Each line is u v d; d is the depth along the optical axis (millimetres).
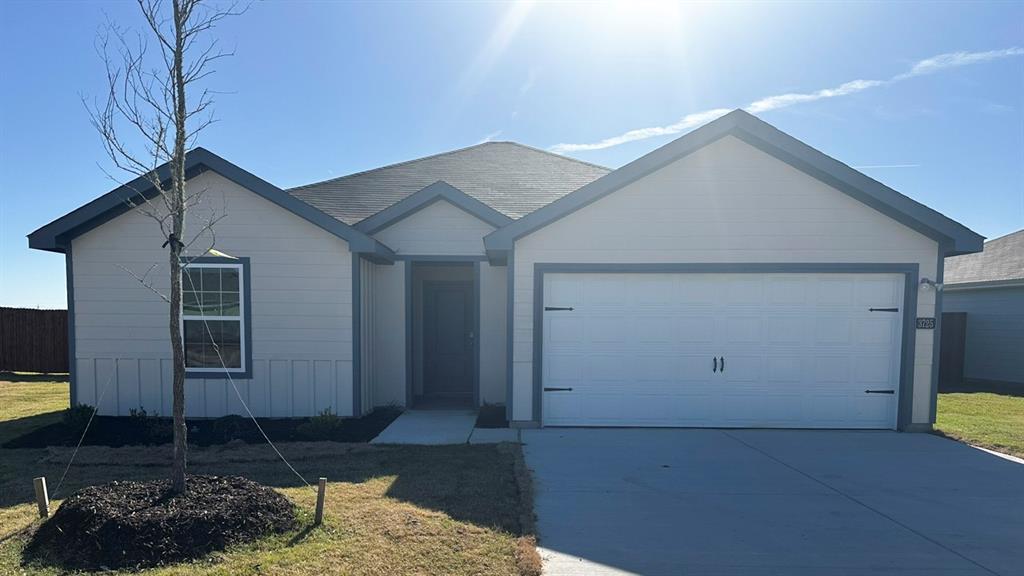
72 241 9195
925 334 8727
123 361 9227
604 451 7316
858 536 4734
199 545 4129
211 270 9219
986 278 16031
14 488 5730
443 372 12047
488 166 13266
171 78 4887
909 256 8672
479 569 4008
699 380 8836
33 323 17094
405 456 7008
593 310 8836
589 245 8750
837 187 8648
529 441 7852
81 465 6621
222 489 4871
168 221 9164
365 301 9711
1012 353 15430
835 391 8805
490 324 10508
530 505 5270
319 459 6906
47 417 9500
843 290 8773
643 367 8828
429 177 12695
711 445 7695
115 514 4258
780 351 8805
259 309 9242
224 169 8930
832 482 6117
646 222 8742
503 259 9852
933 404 8711
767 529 4848
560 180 12398
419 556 4172
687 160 8727
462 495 5512
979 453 7391
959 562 4305
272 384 9273
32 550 4168
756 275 8781
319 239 9250
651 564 4191
